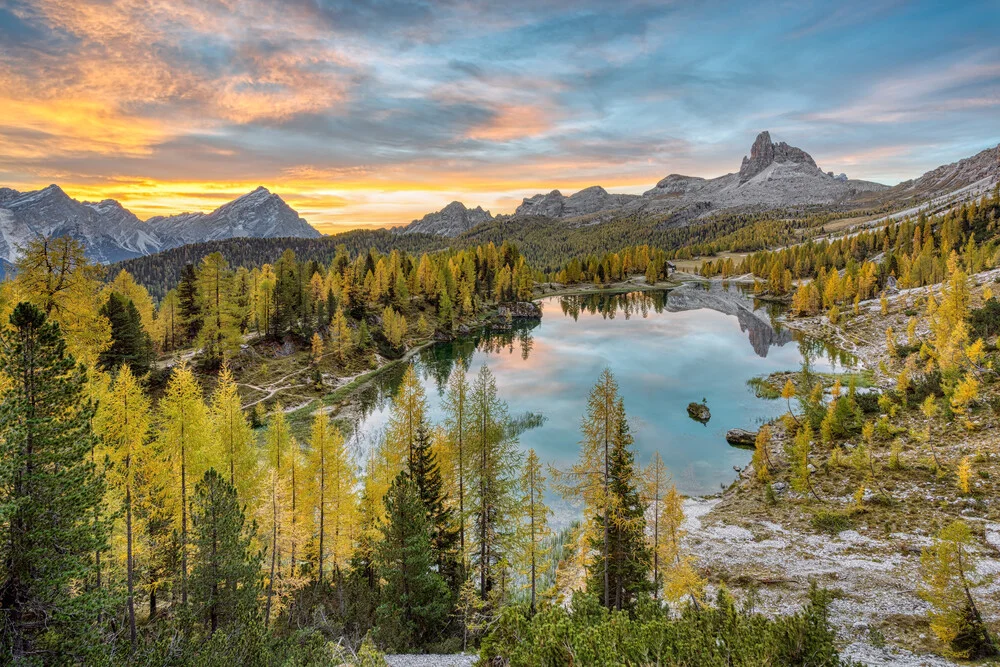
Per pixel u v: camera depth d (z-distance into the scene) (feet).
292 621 83.71
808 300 510.17
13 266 90.68
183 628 59.98
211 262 260.01
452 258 627.87
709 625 49.60
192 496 74.79
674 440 213.87
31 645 41.55
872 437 184.03
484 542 99.19
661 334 451.12
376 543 87.66
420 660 71.00
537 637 43.42
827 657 45.96
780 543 130.82
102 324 101.71
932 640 85.56
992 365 206.08
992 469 144.97
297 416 237.66
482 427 100.22
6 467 42.06
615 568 90.38
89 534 46.42
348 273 404.16
